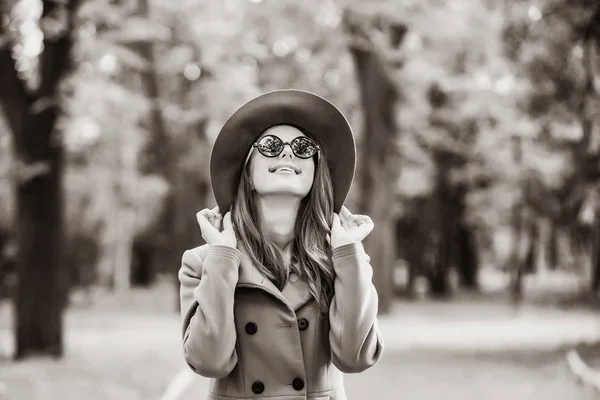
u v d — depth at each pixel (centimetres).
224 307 316
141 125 3194
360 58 2800
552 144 1662
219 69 2497
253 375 327
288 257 342
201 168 3359
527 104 1616
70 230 4197
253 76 2848
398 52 2678
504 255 4597
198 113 2544
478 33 2508
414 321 2839
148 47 2673
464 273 4825
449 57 2961
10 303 4341
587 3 1485
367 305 328
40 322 1667
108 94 1730
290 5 2547
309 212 343
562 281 4994
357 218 358
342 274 327
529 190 1981
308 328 333
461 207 4162
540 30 1523
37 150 1664
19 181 1664
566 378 1334
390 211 2906
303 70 3056
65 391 1180
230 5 2539
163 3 2320
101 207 4000
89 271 4388
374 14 2519
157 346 1997
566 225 1814
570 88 1541
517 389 1245
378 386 1295
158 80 2902
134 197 4028
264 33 2669
